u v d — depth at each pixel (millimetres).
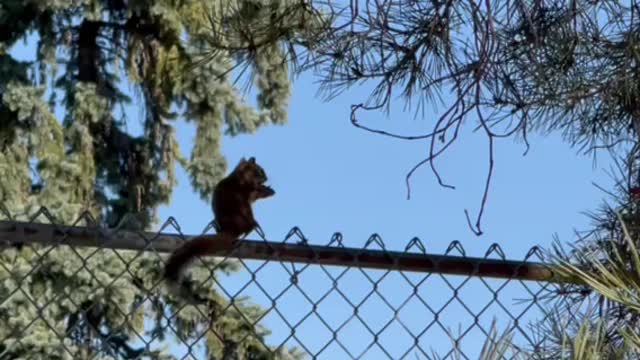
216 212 6859
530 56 5820
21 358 12695
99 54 19109
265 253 4809
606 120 6238
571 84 6039
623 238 5203
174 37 18797
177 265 4891
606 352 3889
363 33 5977
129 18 19094
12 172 17688
